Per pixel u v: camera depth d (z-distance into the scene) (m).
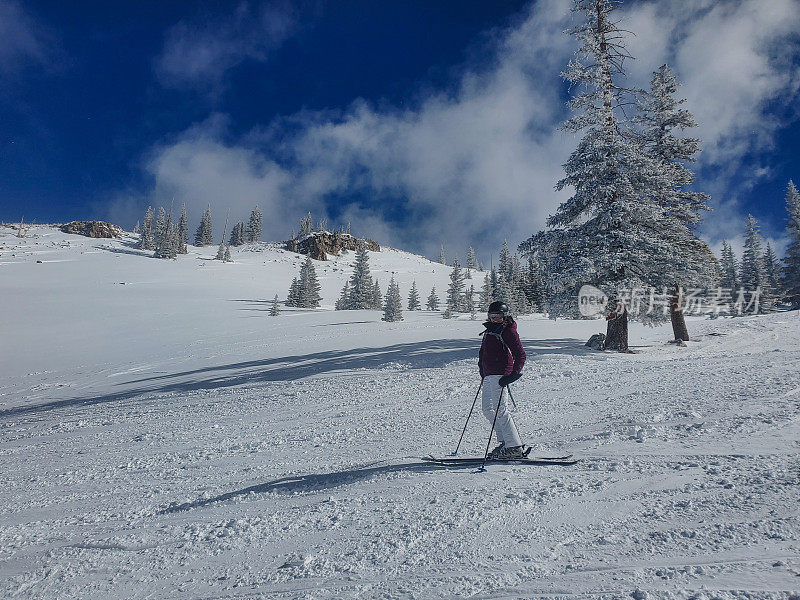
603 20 17.69
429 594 2.50
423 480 4.51
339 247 163.88
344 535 3.44
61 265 104.50
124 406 14.25
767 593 2.18
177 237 137.88
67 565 3.51
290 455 6.61
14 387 23.41
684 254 17.70
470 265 173.62
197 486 5.51
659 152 20.64
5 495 5.99
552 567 2.66
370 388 12.30
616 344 17.31
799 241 44.59
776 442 4.54
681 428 5.41
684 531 2.93
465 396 10.12
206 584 2.96
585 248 17.39
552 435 6.06
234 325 49.06
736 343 18.67
